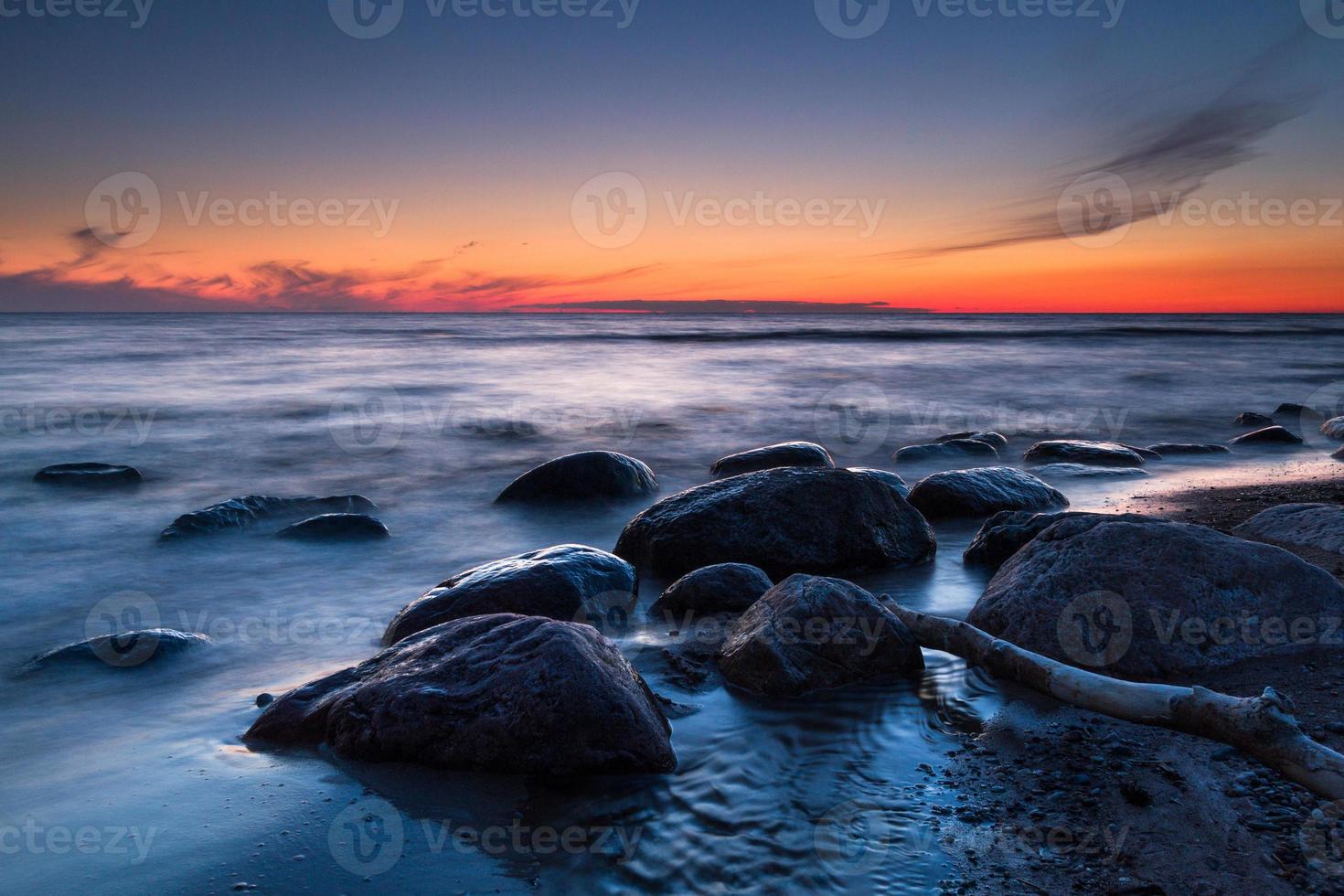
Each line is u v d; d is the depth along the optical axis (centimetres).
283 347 3869
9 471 1173
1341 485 959
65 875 293
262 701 444
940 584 642
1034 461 1196
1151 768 351
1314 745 331
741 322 10112
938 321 10444
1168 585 464
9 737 409
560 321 11006
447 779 356
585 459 961
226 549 779
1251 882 275
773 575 662
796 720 413
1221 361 3105
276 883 288
